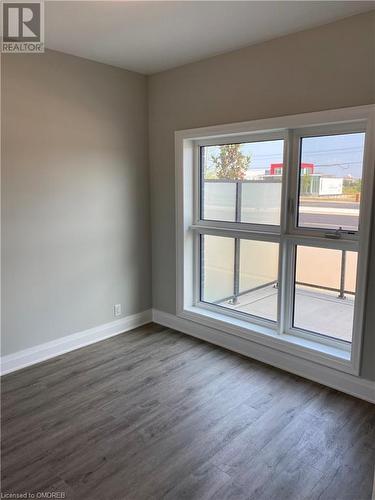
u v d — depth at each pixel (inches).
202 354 128.3
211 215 139.9
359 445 84.2
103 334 140.4
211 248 141.6
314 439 86.2
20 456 81.0
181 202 138.9
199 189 141.6
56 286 124.2
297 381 111.0
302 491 72.1
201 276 147.6
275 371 116.8
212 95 123.2
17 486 73.2
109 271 139.6
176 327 149.5
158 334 145.0
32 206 115.1
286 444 84.6
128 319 148.9
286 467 77.9
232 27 98.6
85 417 94.2
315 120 100.8
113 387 107.9
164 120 139.4
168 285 150.1
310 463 79.0
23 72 109.0
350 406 98.5
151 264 154.9
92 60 124.4
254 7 87.1
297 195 113.3
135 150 142.3
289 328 121.5
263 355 122.5
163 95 137.9
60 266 124.4
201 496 70.9
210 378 112.7
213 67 121.4
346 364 103.1
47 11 88.7
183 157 135.7
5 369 114.7
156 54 119.0
